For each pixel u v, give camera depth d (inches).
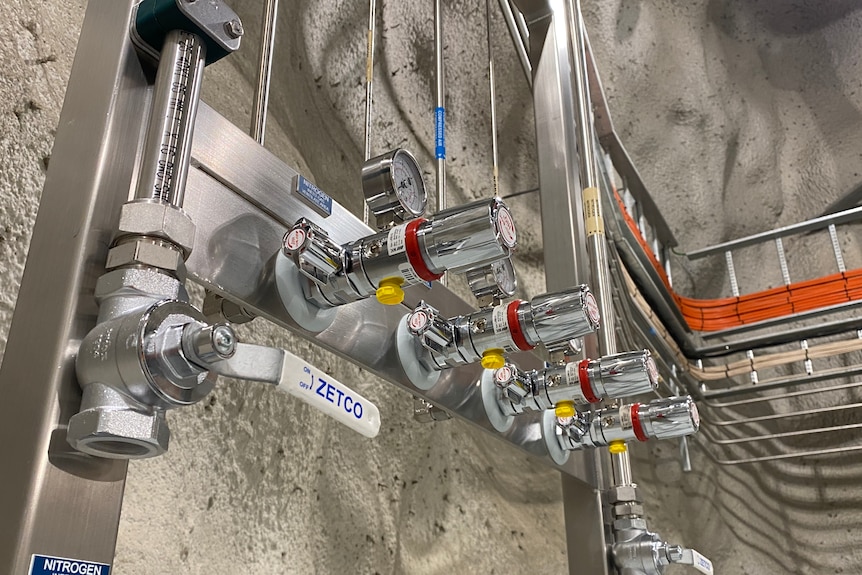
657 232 93.5
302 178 23.6
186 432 29.5
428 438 45.6
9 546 12.6
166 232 15.0
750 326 84.1
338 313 24.1
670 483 80.4
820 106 110.5
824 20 111.9
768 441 92.5
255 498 32.0
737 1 113.3
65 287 14.6
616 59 97.0
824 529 86.7
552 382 31.9
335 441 37.9
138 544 26.3
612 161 80.7
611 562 37.4
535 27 48.6
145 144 16.2
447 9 63.3
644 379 30.8
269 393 34.1
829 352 80.3
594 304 27.2
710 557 81.1
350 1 51.2
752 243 89.7
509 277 28.7
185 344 13.5
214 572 29.1
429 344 27.0
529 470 55.1
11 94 26.4
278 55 43.3
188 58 17.0
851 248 100.7
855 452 88.7
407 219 24.1
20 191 25.9
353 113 49.3
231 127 21.3
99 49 17.2
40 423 13.4
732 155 107.7
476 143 64.0
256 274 21.2
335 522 36.3
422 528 42.6
